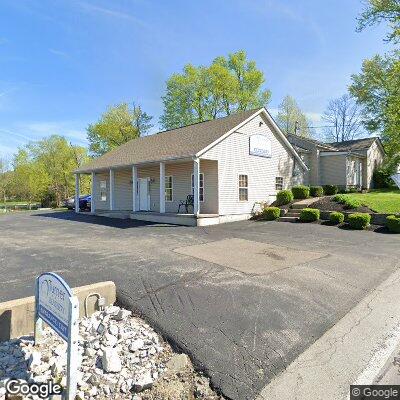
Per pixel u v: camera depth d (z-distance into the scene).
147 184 20.09
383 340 3.85
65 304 2.91
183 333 3.96
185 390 3.01
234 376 3.16
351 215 12.66
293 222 14.36
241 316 4.43
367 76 30.58
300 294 5.30
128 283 5.71
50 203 40.88
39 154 41.66
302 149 25.44
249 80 36.81
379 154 30.08
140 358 3.50
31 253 8.53
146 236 11.29
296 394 2.89
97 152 41.81
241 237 10.82
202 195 16.80
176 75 36.41
